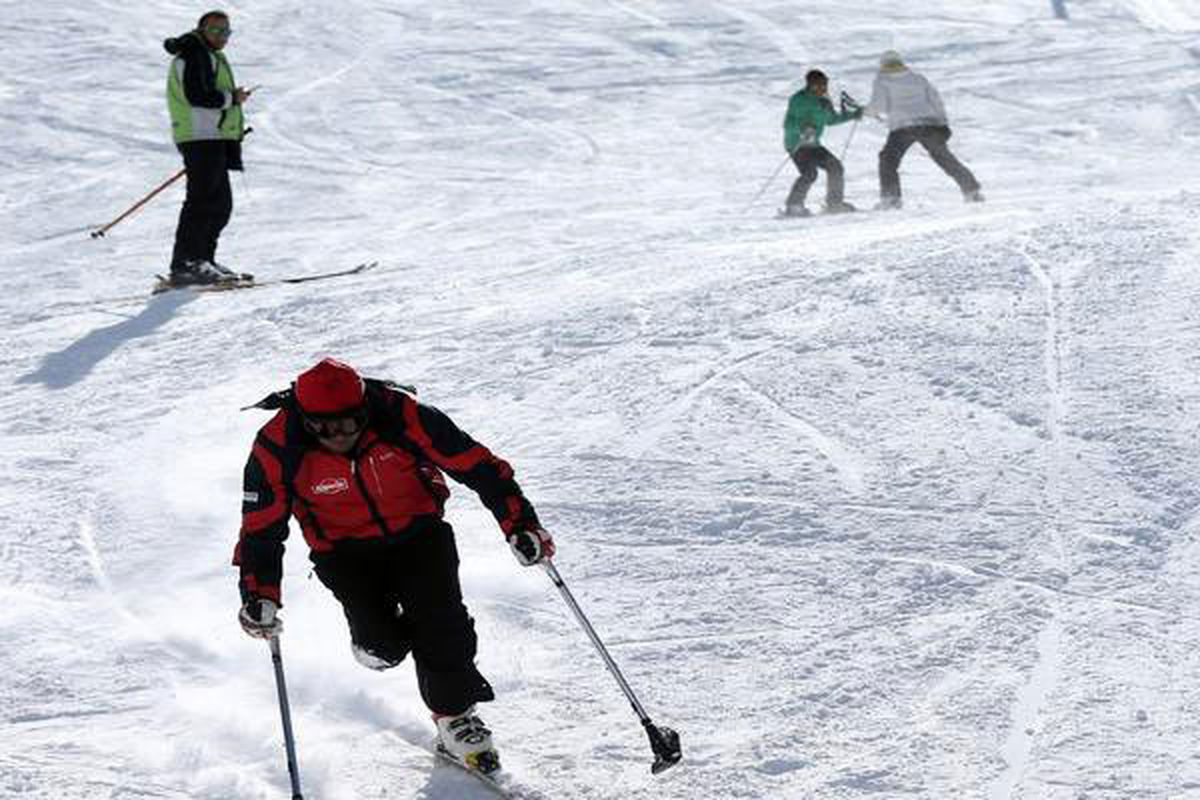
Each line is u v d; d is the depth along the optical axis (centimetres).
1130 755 1569
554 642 1991
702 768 1639
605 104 9031
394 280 4541
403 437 1589
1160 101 8569
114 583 2316
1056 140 7944
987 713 1688
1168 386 2603
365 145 8231
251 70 9719
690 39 10369
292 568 2303
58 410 3403
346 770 1711
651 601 2080
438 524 1678
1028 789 1523
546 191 7156
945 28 10569
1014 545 2120
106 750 1772
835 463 2477
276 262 5719
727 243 4456
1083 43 10038
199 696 1919
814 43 10256
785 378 2872
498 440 2773
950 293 3244
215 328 4097
